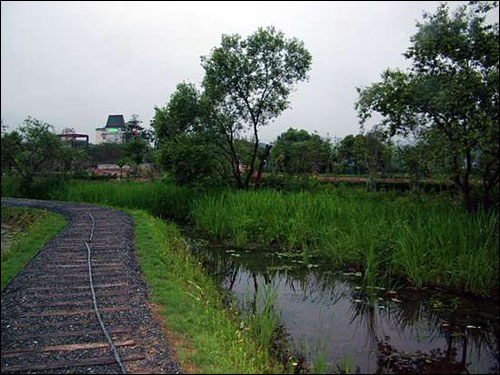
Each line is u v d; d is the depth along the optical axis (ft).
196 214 60.03
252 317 24.30
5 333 19.10
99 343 18.13
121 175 129.39
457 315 26.55
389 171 110.63
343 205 48.11
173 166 70.95
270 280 34.50
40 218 65.82
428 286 31.81
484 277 29.68
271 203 52.49
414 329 24.89
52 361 16.43
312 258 41.22
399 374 19.53
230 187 72.69
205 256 43.60
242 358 17.94
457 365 20.71
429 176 49.60
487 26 37.55
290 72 71.51
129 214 64.64
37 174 112.57
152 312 22.26
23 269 30.58
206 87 71.31
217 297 27.84
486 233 32.50
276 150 108.78
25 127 103.24
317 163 120.78
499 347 22.79
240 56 69.46
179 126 73.82
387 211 43.24
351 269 36.96
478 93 35.86
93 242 41.27
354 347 22.27
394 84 39.70
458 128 36.55
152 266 31.81
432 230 34.30
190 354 17.34
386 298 29.50
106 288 26.18
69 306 22.80
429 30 39.27
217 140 72.79
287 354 21.07
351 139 117.80
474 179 44.14
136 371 15.81
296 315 26.76
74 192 93.35
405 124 40.98
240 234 48.16
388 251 35.63
